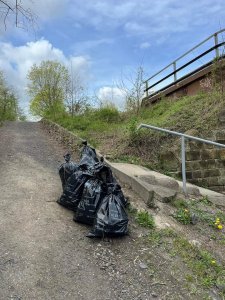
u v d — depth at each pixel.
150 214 5.35
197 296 3.73
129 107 14.70
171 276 4.00
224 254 4.71
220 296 3.80
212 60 11.80
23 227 4.81
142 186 5.90
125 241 4.62
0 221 4.93
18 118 26.67
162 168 8.43
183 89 14.12
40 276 3.84
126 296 3.66
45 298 3.52
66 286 3.73
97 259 4.24
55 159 8.88
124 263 4.20
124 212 4.76
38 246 4.39
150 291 3.75
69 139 11.07
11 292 3.56
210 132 8.88
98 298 3.60
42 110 26.72
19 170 7.47
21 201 5.66
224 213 6.07
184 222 5.34
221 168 8.74
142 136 8.98
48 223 4.98
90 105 17.61
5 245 4.34
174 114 10.23
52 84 25.27
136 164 8.27
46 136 13.13
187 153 8.57
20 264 4.00
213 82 11.32
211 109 9.58
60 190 6.34
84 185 5.27
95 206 4.91
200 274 4.05
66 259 4.19
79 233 4.78
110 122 14.49
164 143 8.86
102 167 5.12
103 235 4.57
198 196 6.68
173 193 6.11
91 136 10.95
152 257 4.32
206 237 5.08
